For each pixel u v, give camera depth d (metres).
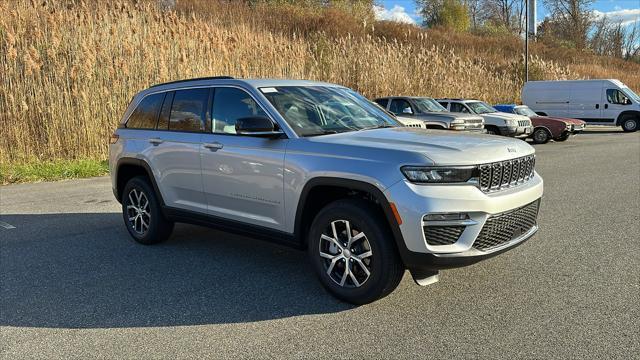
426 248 3.55
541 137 18.34
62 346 3.49
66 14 13.30
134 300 4.26
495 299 4.08
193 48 14.84
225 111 4.89
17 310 4.10
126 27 13.98
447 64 24.39
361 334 3.54
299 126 4.41
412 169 3.60
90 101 12.38
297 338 3.52
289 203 4.26
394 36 35.53
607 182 9.42
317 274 4.19
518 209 4.02
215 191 4.90
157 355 3.33
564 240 5.67
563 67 39.16
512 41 46.88
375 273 3.80
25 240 6.16
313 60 19.08
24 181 10.42
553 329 3.54
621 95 23.11
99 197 8.80
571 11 65.00
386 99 15.66
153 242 5.86
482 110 17.34
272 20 29.08
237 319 3.84
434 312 3.86
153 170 5.56
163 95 5.66
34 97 11.87
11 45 11.47
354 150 3.90
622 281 4.41
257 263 5.15
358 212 3.84
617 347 3.26
